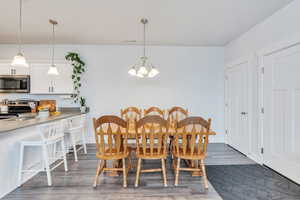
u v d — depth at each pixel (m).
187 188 2.28
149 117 2.22
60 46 4.35
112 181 2.46
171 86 4.48
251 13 2.75
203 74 4.49
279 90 2.64
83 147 4.04
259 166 2.98
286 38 2.47
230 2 2.46
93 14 2.81
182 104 4.49
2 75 3.99
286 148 2.52
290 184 2.37
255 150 3.24
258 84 3.12
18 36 3.79
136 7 2.59
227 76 4.33
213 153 3.68
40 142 2.29
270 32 2.82
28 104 4.14
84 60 4.38
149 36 3.81
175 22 3.10
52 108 4.18
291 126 2.42
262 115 3.03
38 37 3.85
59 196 2.08
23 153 2.39
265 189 2.25
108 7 2.59
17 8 2.62
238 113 3.83
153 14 2.82
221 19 2.98
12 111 4.05
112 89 4.42
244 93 3.59
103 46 4.40
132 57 4.42
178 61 4.48
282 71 2.58
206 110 4.50
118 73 4.42
